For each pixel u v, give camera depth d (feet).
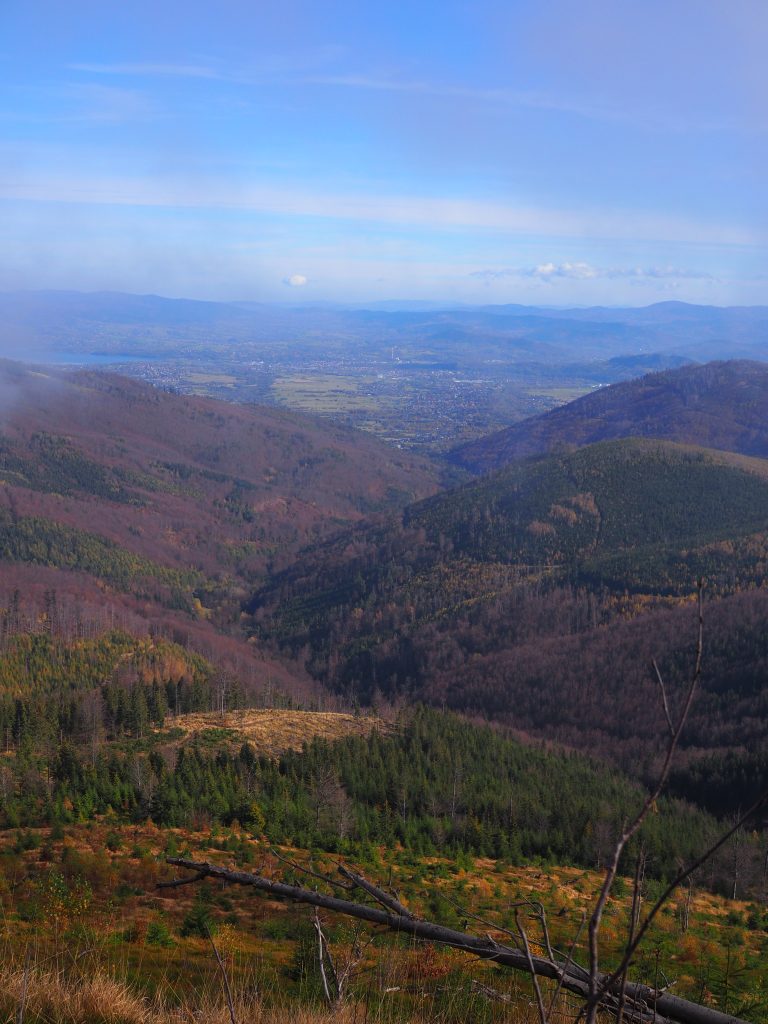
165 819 129.08
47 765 164.45
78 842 110.11
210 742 199.52
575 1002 12.79
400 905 11.07
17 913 46.80
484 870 123.44
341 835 129.59
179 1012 19.53
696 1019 9.88
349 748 190.49
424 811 157.89
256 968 26.05
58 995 19.29
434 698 358.84
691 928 77.92
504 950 10.22
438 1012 18.19
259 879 11.55
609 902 79.05
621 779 221.25
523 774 196.54
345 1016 16.42
